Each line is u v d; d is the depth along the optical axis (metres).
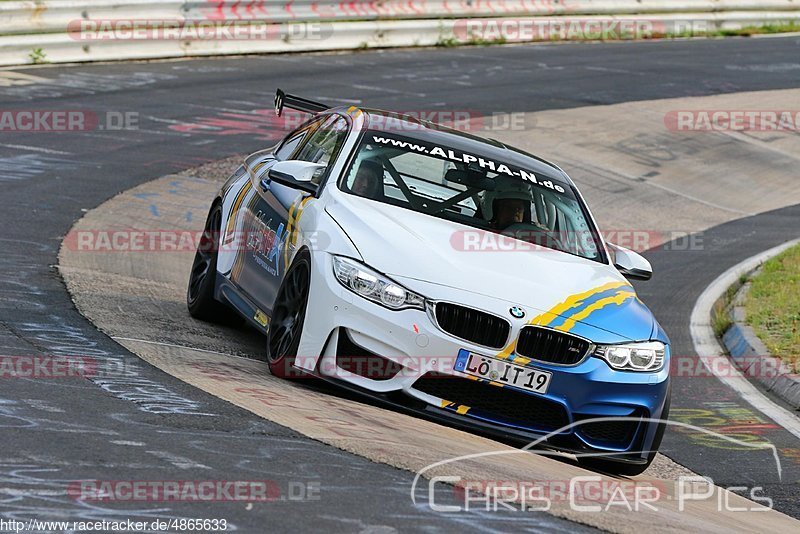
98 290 29.62
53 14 66.44
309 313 21.23
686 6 103.00
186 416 17.72
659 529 16.00
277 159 28.98
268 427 17.64
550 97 73.50
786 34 106.94
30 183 43.09
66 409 17.30
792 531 18.73
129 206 42.53
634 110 72.56
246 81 68.12
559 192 26.11
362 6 82.81
